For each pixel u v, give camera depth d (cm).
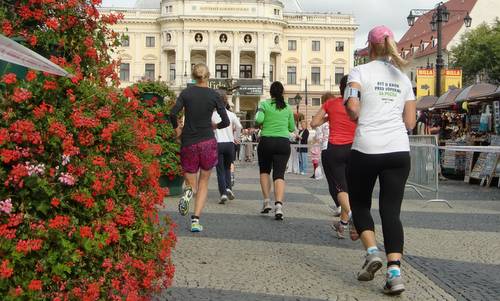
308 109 8981
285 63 8956
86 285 367
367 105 559
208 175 854
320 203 1220
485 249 762
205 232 843
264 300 523
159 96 1223
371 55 580
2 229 337
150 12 8681
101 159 381
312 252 723
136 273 411
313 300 526
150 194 432
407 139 564
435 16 2916
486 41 6569
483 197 1413
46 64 342
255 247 745
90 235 367
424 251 745
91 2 460
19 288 336
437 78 2700
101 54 488
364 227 582
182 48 8438
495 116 1798
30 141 353
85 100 391
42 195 355
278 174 983
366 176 566
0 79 363
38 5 441
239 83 8325
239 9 8462
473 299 540
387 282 546
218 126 876
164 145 1234
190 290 547
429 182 1334
